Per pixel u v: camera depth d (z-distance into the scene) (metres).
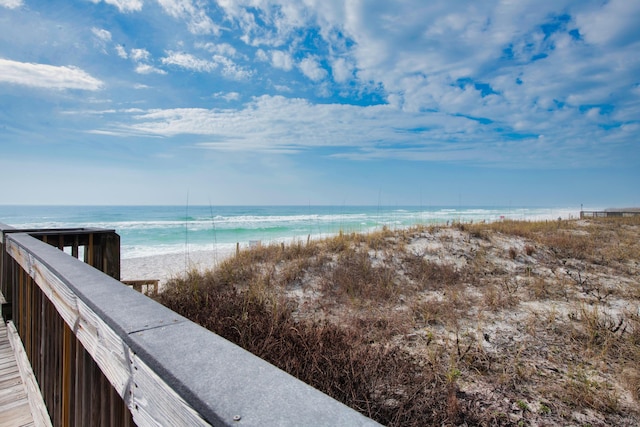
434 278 8.47
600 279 8.37
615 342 4.96
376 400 3.30
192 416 0.59
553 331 5.45
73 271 1.58
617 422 3.34
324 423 0.52
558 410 3.50
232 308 5.31
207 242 26.66
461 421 3.24
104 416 1.24
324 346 4.03
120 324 0.91
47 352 2.13
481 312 6.27
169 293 6.50
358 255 9.98
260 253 10.57
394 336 5.29
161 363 0.70
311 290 7.68
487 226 14.56
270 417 0.53
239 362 0.72
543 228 15.91
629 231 15.91
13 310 3.55
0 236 3.82
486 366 4.35
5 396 2.64
